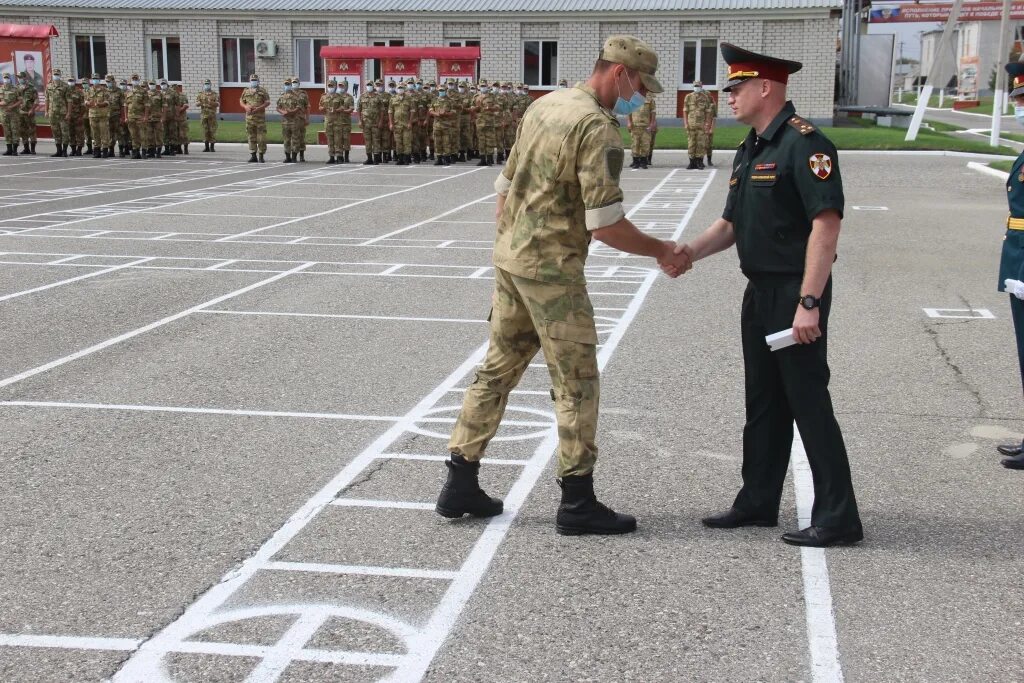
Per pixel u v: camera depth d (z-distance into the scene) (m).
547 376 8.03
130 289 11.23
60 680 3.70
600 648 3.94
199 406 7.08
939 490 5.63
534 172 4.77
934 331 9.47
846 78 47.25
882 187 22.72
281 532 5.02
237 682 3.69
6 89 31.23
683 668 3.79
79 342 8.88
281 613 4.21
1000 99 33.22
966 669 3.79
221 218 17.47
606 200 4.58
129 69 43.09
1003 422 6.82
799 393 4.84
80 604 4.28
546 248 4.77
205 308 10.28
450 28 41.62
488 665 3.81
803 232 4.79
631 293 11.23
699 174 26.16
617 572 4.61
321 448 6.25
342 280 11.82
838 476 4.88
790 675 3.75
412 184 24.00
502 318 5.00
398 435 6.52
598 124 4.61
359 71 34.91
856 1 46.16
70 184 23.17
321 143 36.28
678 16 40.06
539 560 4.73
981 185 23.08
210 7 42.22
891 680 3.72
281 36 42.44
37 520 5.14
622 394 7.42
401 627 4.10
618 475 5.82
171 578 4.52
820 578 4.55
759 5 39.62
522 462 6.07
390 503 5.41
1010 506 5.40
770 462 5.09
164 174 26.06
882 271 12.65
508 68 41.59
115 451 6.16
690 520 5.20
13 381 7.68
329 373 7.95
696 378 7.84
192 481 5.68
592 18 40.62
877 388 7.62
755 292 4.93
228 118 43.81
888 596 4.38
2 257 13.26
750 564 4.69
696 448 6.28
